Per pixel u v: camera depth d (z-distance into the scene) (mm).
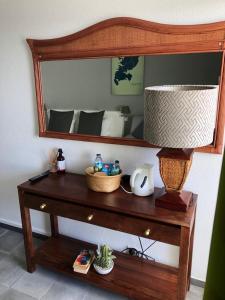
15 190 2279
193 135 1113
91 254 1763
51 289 1740
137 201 1448
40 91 1856
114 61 1577
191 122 1095
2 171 2287
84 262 1677
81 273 1658
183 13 1370
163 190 1528
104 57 1595
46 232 2252
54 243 1999
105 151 1784
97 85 1662
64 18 1655
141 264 1743
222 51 1318
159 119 1139
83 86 1707
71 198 1506
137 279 1609
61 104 1815
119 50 1537
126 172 1756
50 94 1832
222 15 1304
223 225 417
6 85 2010
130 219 1387
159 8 1411
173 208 1348
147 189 1486
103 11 1541
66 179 1793
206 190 1562
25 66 1890
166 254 1778
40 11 1713
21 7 1766
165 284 1571
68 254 1867
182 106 1081
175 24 1394
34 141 2043
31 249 1838
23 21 1789
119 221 1421
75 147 1882
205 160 1515
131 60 1530
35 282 1798
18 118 2051
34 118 1982
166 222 1286
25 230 1785
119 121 1662
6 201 2367
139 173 1511
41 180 1775
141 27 1446
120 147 1726
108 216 1443
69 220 2074
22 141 2098
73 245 1976
